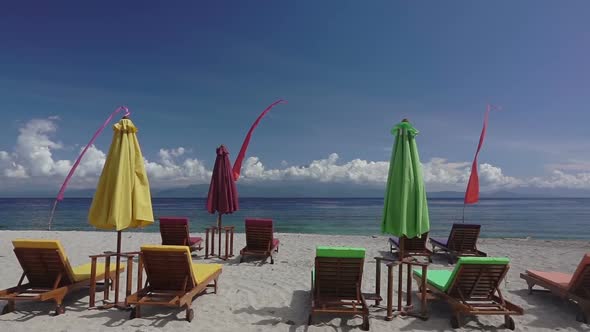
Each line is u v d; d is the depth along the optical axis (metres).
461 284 4.51
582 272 4.60
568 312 4.94
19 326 4.13
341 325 4.33
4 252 9.08
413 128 4.52
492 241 13.15
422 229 4.41
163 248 4.45
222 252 9.61
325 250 4.39
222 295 5.46
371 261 8.62
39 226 23.75
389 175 4.59
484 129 9.50
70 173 7.21
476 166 9.38
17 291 4.58
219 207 8.49
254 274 6.88
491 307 4.46
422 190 4.44
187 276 4.58
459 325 4.29
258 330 4.14
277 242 9.07
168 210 45.69
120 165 4.48
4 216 34.28
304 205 68.50
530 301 5.41
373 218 31.77
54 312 4.57
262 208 54.41
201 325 4.27
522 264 8.42
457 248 8.78
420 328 4.28
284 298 5.35
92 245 10.73
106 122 4.89
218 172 8.63
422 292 4.53
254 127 8.98
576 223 26.61
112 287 5.58
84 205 66.25
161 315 4.56
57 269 4.65
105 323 4.26
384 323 4.39
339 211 44.75
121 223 4.42
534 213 40.69
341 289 4.70
